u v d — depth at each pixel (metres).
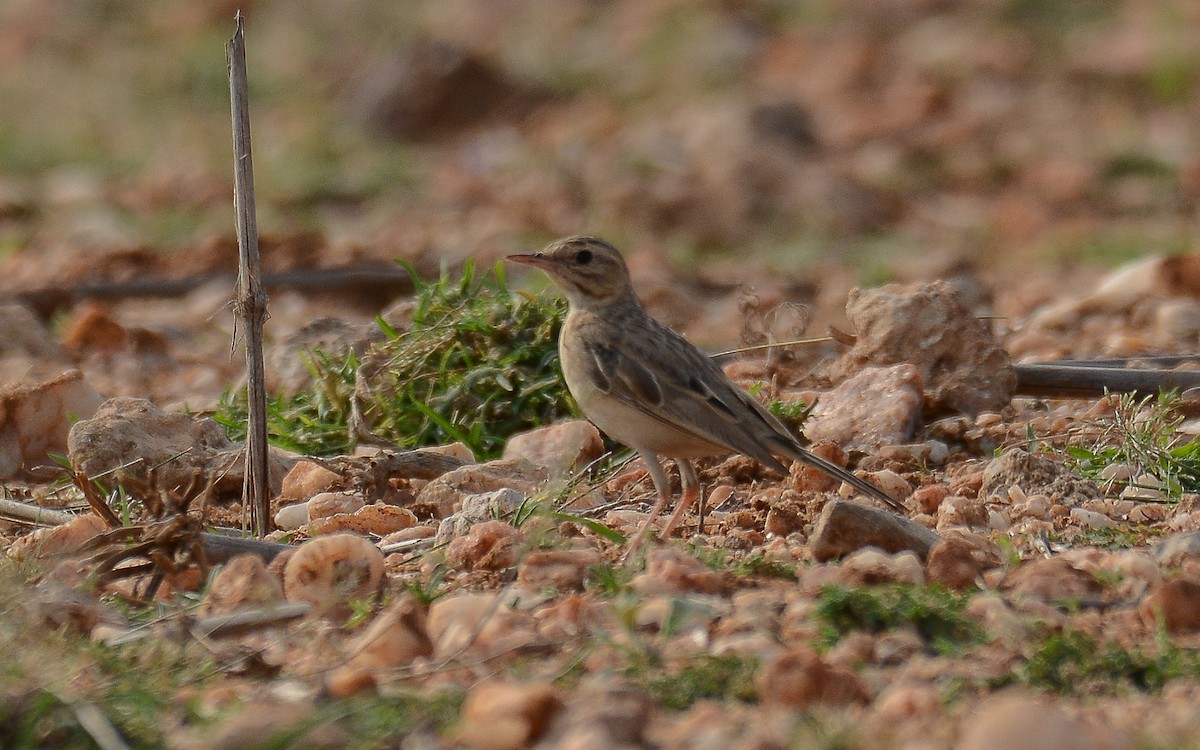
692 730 6.67
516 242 27.08
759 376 14.98
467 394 13.44
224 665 7.77
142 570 9.26
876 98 39.50
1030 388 14.32
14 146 37.44
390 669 7.65
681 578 8.68
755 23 45.97
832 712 6.83
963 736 6.48
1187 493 11.19
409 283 23.11
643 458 11.16
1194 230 28.66
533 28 46.62
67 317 21.72
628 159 33.66
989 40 43.31
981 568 9.25
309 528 11.03
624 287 11.80
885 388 13.48
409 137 39.34
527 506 10.37
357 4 49.56
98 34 49.47
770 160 32.22
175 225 29.00
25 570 8.87
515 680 7.31
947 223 30.67
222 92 43.50
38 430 13.82
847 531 9.46
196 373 18.56
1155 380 14.02
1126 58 40.75
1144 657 7.58
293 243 25.42
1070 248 27.44
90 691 7.27
